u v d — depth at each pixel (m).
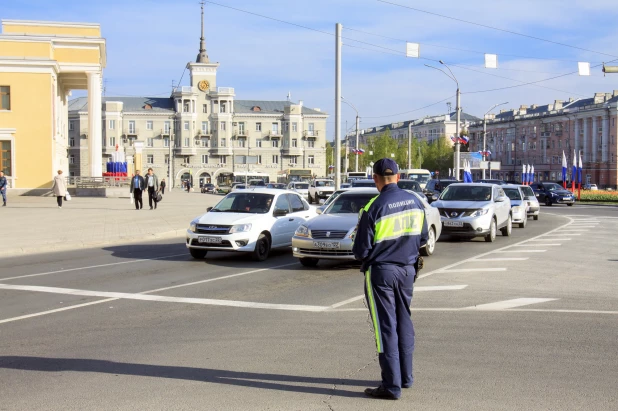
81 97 114.25
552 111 109.19
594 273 13.01
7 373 6.21
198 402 5.37
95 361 6.61
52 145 46.81
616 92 101.31
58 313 9.02
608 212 38.75
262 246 14.91
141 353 6.90
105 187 48.50
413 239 5.52
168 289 11.00
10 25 53.03
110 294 10.51
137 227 22.77
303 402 5.38
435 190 34.88
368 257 5.50
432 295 10.44
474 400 5.40
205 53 111.75
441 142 124.94
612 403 5.32
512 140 117.62
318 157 115.56
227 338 7.54
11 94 46.12
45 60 46.28
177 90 109.19
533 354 6.83
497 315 8.86
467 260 15.13
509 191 25.92
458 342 7.34
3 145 46.31
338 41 29.38
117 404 5.32
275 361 6.57
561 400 5.39
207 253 16.56
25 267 13.94
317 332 7.82
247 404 5.32
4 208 32.62
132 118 109.12
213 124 110.88
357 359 6.64
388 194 5.56
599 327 8.12
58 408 5.23
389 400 5.41
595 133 97.56
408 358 5.58
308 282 11.78
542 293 10.64
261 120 113.31
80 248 17.86
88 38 52.50
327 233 13.28
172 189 104.81
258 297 10.23
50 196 45.75
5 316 8.84
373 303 5.49
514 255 16.14
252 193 16.06
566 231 23.77
